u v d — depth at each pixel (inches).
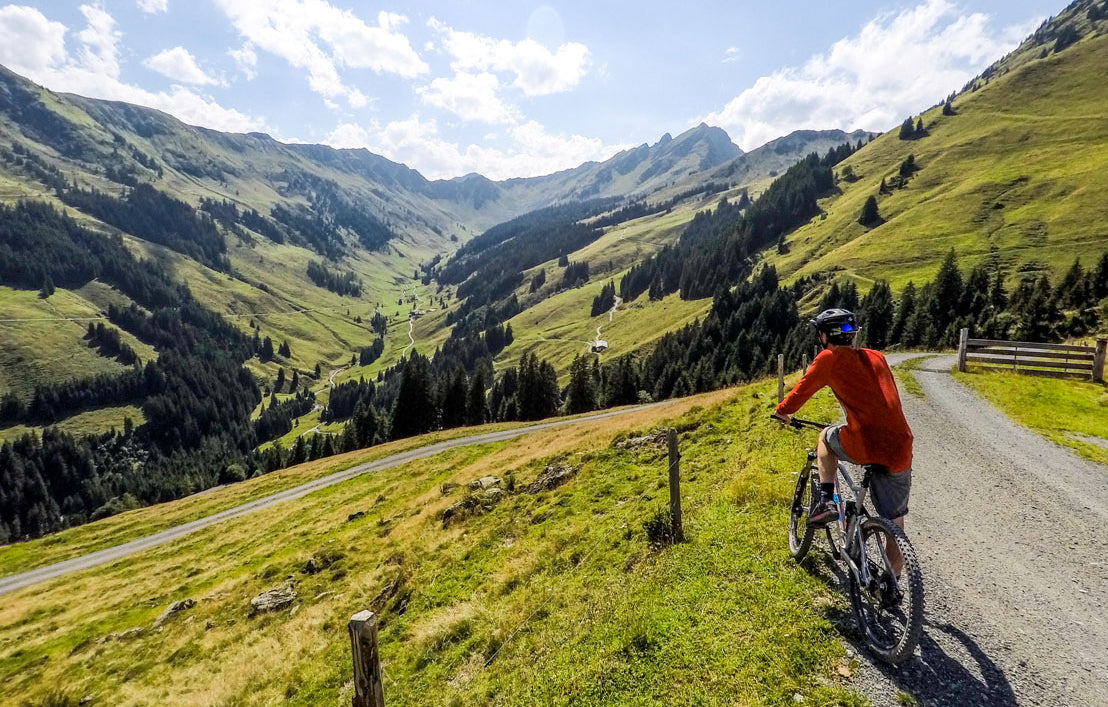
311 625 639.8
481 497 877.8
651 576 296.5
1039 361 912.9
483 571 571.2
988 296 3811.5
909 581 176.1
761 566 264.8
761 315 5280.5
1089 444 524.4
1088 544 297.3
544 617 371.6
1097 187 5418.3
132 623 1044.5
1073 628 215.8
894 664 190.5
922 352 1487.5
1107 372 877.2
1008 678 184.7
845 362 200.5
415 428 3801.7
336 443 4739.2
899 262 5728.3
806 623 215.5
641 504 529.0
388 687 398.0
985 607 233.0
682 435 783.7
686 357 5580.7
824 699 176.1
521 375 3951.8
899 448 193.6
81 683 755.4
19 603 1593.3
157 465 7298.2
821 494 234.5
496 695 281.4
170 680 657.6
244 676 567.8
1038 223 5334.6
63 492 6589.6
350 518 1349.7
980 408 692.7
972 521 333.7
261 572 1010.1
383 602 621.3
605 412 3093.0
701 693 189.9
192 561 1539.1
